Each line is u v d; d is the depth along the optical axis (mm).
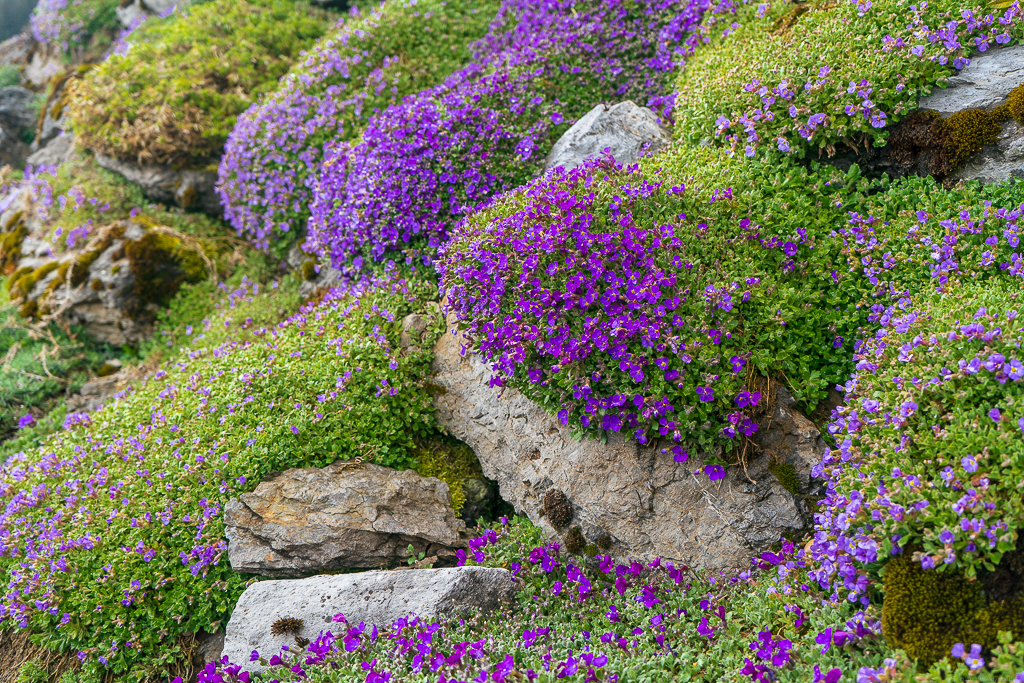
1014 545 2971
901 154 5082
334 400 5383
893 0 5223
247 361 5984
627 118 6309
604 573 4570
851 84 4887
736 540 4273
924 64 4902
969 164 4805
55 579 4824
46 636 4836
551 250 4461
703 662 3488
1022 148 4590
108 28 15391
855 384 4008
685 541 4414
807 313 4535
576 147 6086
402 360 5625
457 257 4867
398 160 6180
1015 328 3471
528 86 6766
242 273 8531
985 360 3418
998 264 4289
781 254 4707
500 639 3980
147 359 8023
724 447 4344
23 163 13898
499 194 6059
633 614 4059
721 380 4203
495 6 8992
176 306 8422
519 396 5074
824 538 3514
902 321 3939
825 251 4727
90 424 6180
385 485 5023
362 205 6258
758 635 3408
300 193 8070
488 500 5441
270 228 8164
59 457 5816
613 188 4852
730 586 4129
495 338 4707
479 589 4328
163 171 9422
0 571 5289
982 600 3082
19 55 18062
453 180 6113
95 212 9211
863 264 4574
